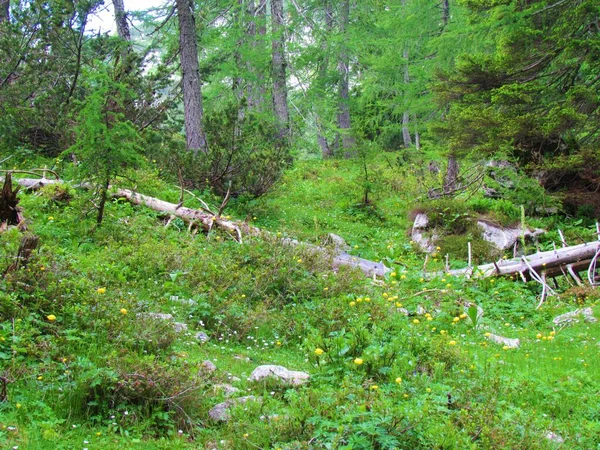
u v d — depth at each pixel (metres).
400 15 29.80
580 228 15.95
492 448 4.56
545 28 17.47
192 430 5.00
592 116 17.17
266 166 16.58
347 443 4.45
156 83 18.80
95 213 11.70
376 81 31.48
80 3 16.58
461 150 18.34
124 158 11.48
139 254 9.73
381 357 6.49
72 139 16.34
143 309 7.22
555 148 17.91
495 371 6.50
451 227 15.54
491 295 11.18
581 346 8.31
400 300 10.09
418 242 15.62
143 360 5.55
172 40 23.45
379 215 19.39
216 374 6.04
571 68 17.62
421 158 25.50
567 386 6.39
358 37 31.17
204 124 16.42
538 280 11.85
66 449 4.37
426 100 24.91
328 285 9.91
